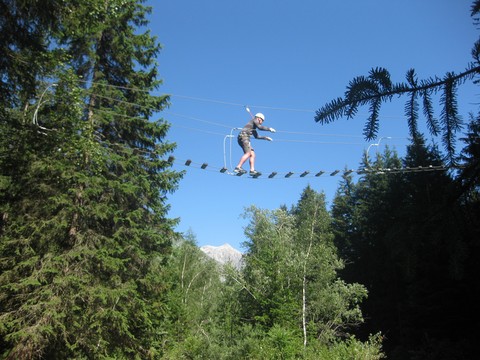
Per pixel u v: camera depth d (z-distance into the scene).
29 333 11.34
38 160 13.05
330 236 32.88
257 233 25.72
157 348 17.36
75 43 15.26
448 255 2.38
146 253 16.19
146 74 17.34
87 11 9.32
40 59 8.16
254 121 10.70
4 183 13.57
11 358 11.38
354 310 23.55
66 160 13.30
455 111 2.30
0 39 7.21
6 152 12.37
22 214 13.79
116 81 17.36
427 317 20.73
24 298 12.48
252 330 19.91
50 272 12.63
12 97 8.27
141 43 17.05
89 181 13.84
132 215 15.12
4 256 13.44
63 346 13.28
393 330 27.89
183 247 34.62
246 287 24.14
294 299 23.30
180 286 30.84
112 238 14.74
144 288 15.76
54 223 13.09
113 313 12.95
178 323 24.30
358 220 37.47
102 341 13.10
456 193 2.37
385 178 32.50
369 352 17.30
